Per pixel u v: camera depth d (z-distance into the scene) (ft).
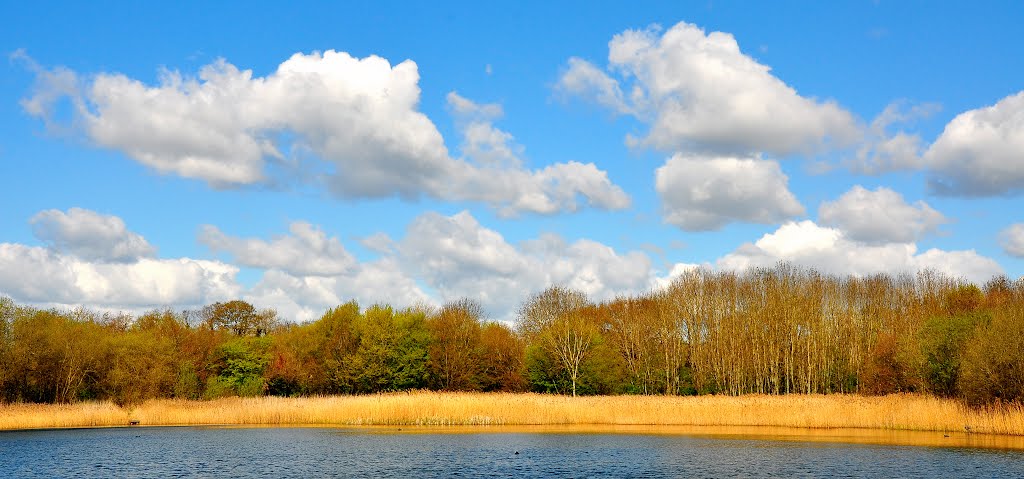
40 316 250.37
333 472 127.65
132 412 219.61
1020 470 121.39
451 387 324.80
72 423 212.64
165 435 186.09
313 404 224.74
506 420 212.64
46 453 151.74
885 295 360.89
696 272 358.64
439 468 131.54
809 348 328.49
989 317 202.80
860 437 169.89
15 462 139.03
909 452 142.92
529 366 330.13
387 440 173.58
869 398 218.18
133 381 248.52
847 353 336.29
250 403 232.12
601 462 136.87
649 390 340.39
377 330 312.50
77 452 153.69
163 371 260.21
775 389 323.16
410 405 218.18
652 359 350.84
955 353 203.62
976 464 127.75
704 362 344.08
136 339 259.19
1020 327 171.53
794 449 150.30
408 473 126.62
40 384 246.88
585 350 322.96
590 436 180.34
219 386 290.97
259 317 424.87
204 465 135.23
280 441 172.65
